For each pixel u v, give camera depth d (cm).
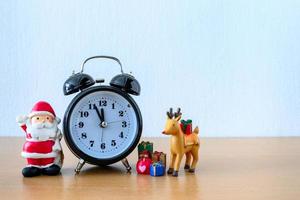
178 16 115
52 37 116
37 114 75
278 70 117
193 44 116
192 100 117
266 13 115
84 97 75
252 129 118
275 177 75
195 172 78
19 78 117
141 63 116
